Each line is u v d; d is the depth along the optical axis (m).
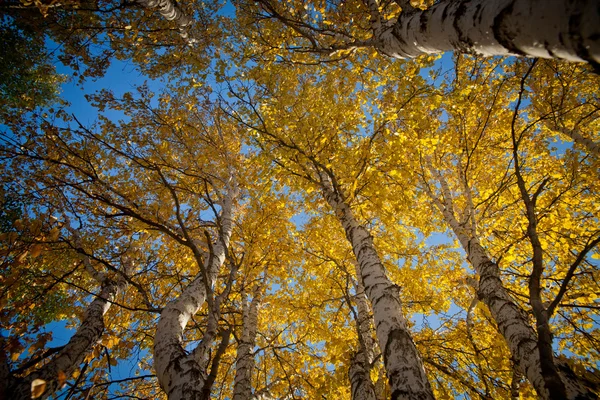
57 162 3.33
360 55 5.38
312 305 6.05
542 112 6.05
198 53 6.32
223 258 4.25
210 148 6.78
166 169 5.49
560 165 5.32
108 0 5.52
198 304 3.32
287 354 6.22
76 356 3.43
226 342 2.11
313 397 5.03
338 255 6.30
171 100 7.16
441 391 4.52
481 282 3.98
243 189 7.41
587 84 5.79
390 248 6.92
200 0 6.83
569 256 4.55
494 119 5.67
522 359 3.02
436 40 2.04
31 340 2.72
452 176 7.26
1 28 6.25
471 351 4.98
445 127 5.58
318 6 4.56
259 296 6.17
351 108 5.02
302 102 5.14
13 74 6.77
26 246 2.82
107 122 5.74
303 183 4.77
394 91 5.57
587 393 2.39
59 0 4.02
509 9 1.34
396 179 4.73
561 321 4.82
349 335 5.95
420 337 5.36
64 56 6.19
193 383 2.26
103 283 4.57
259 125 4.64
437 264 7.14
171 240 5.30
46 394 2.63
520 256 5.04
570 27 1.08
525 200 1.71
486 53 1.71
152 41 6.41
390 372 2.54
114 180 5.48
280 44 4.71
